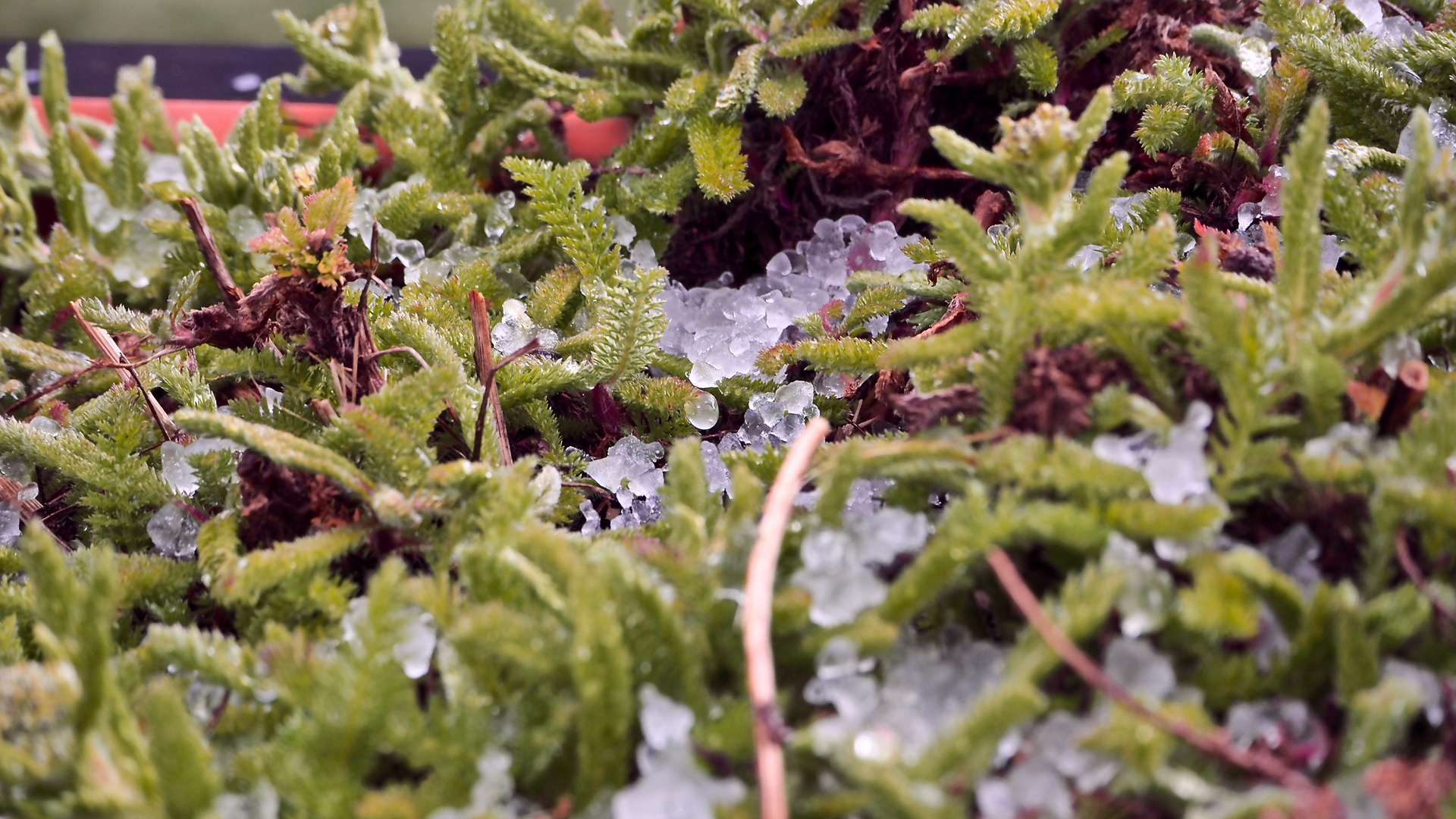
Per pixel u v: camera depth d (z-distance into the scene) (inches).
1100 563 15.5
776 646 15.7
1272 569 15.4
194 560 17.5
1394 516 15.4
